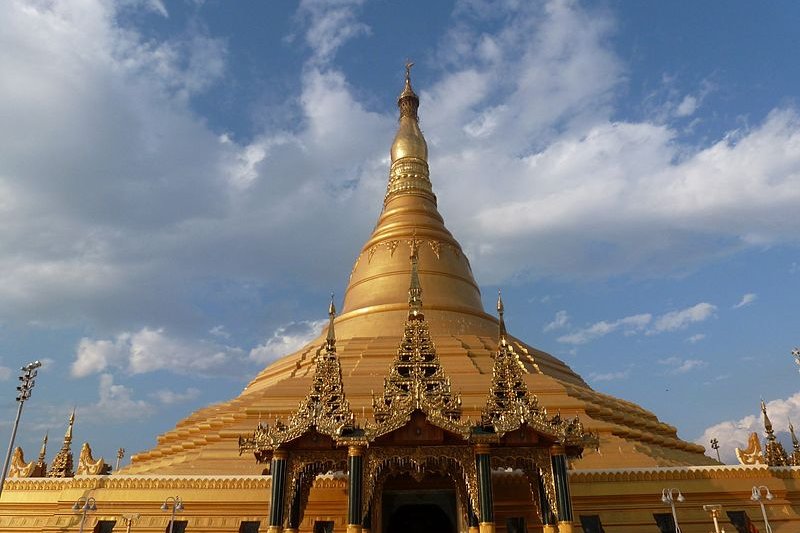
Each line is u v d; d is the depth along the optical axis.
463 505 27.09
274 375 49.59
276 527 23.31
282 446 24.50
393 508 29.30
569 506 23.45
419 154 65.38
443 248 56.22
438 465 26.30
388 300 51.38
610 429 35.75
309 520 29.62
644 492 30.78
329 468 25.70
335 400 25.20
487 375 39.28
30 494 32.91
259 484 30.84
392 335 47.34
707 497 30.88
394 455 24.23
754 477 31.56
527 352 48.66
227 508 30.36
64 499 31.55
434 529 30.02
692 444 45.91
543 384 38.66
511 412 24.12
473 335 47.22
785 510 30.75
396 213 59.72
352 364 41.75
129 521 30.09
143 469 35.69
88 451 34.22
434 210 61.66
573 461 33.00
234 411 41.16
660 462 34.59
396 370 25.70
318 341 51.53
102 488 31.56
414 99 70.56
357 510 22.94
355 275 57.41
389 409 24.34
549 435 23.83
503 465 25.81
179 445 38.66
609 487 30.98
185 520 30.17
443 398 25.02
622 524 30.08
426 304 50.66
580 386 49.03
